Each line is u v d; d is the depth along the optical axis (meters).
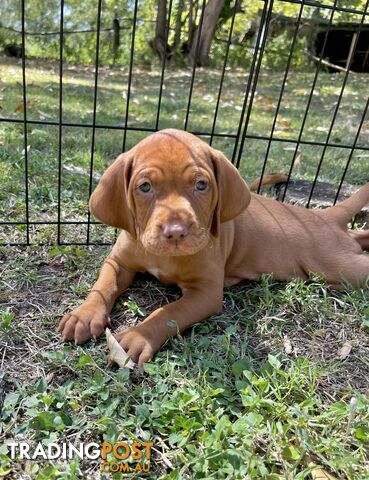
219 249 0.35
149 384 0.28
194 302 0.33
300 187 0.56
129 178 0.31
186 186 0.29
